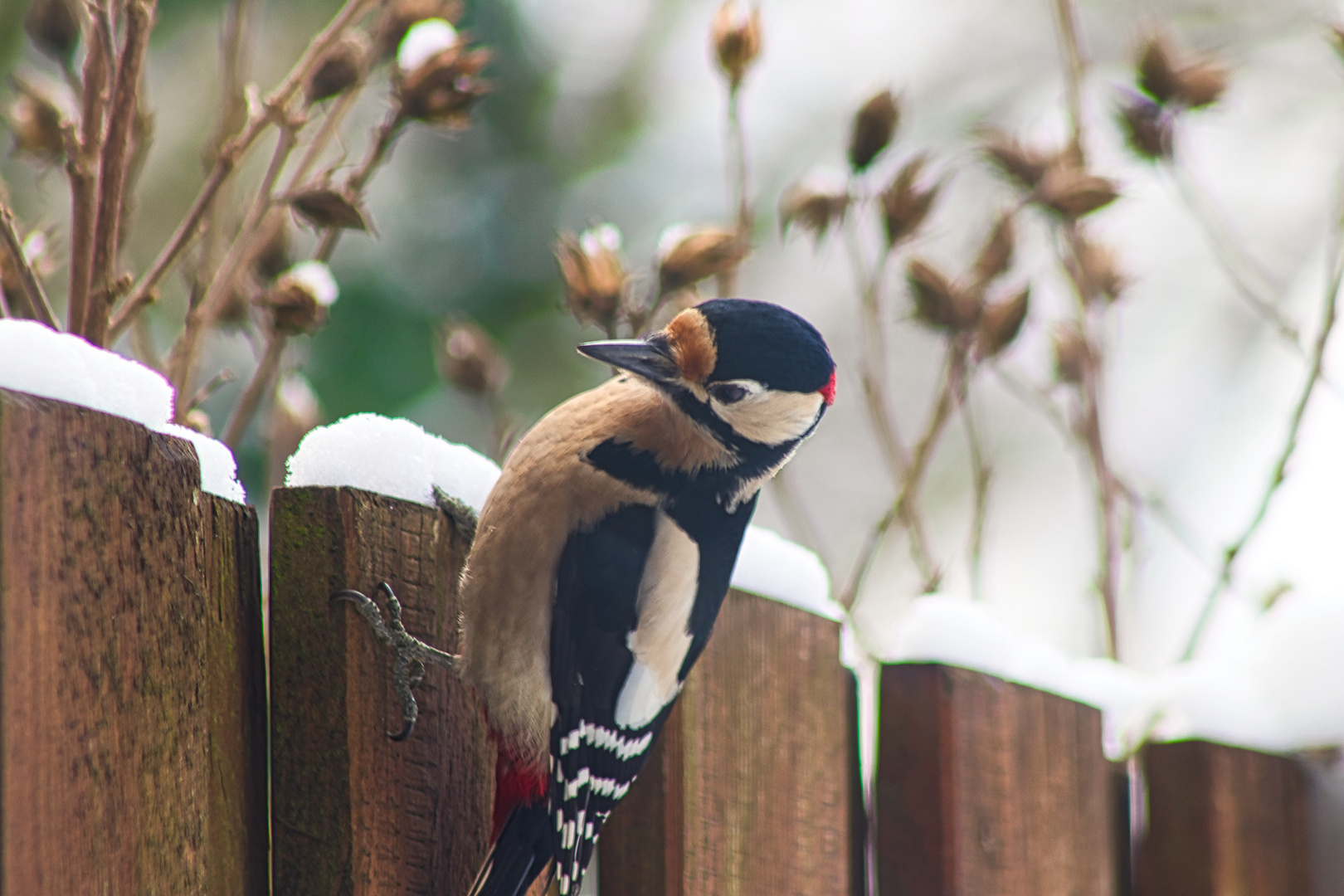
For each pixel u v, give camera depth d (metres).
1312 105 8.34
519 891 4.62
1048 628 7.48
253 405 4.68
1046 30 8.57
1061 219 4.82
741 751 4.65
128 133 4.63
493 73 6.59
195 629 4.55
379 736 4.59
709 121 7.67
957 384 4.82
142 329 4.71
